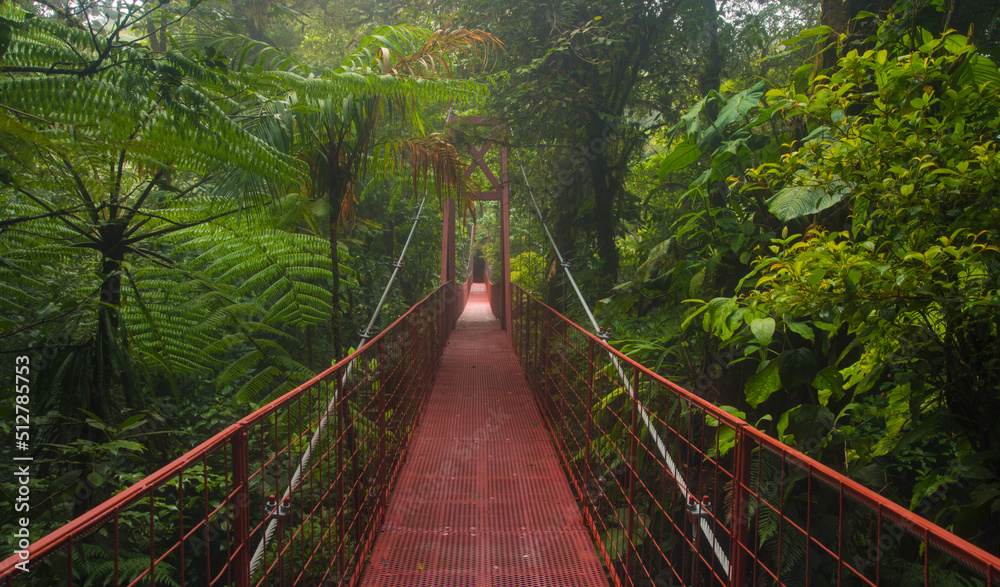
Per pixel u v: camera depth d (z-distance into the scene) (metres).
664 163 3.85
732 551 1.60
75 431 3.24
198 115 2.71
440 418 4.91
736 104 3.47
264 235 4.66
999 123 2.22
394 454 3.66
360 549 2.60
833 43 3.22
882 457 3.47
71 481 2.71
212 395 5.87
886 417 2.88
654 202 7.82
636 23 6.47
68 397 3.17
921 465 3.57
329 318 4.94
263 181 3.58
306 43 11.22
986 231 1.93
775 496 3.00
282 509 1.80
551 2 6.23
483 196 9.23
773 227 3.53
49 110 2.41
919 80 2.34
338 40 10.49
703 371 3.75
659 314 4.92
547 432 4.53
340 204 4.37
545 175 9.14
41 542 0.92
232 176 3.54
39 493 3.12
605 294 7.21
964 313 2.05
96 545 3.10
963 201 2.14
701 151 3.75
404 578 2.53
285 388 4.44
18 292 3.71
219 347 4.30
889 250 2.25
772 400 3.64
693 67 7.36
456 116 8.24
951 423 2.37
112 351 3.23
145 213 3.55
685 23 6.66
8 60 2.58
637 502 2.64
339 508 2.40
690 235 3.91
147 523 3.47
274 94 3.69
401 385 3.96
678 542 3.27
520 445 4.24
